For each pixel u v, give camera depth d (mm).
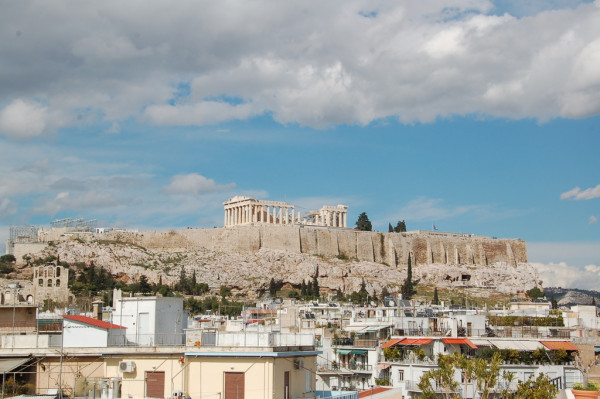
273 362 56531
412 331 121500
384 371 106500
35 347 65062
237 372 57156
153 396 59281
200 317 182500
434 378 92375
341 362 115438
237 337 60281
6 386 60844
